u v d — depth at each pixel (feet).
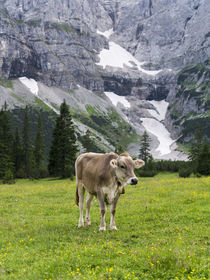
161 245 27.89
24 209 56.85
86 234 35.27
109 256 25.18
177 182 87.81
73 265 23.04
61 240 33.14
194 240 29.94
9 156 262.67
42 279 20.92
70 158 249.34
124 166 35.14
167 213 44.86
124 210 49.98
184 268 20.81
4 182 215.51
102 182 37.35
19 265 24.18
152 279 19.92
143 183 94.68
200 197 55.36
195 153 340.59
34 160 295.89
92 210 53.47
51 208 57.41
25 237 35.04
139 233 34.42
